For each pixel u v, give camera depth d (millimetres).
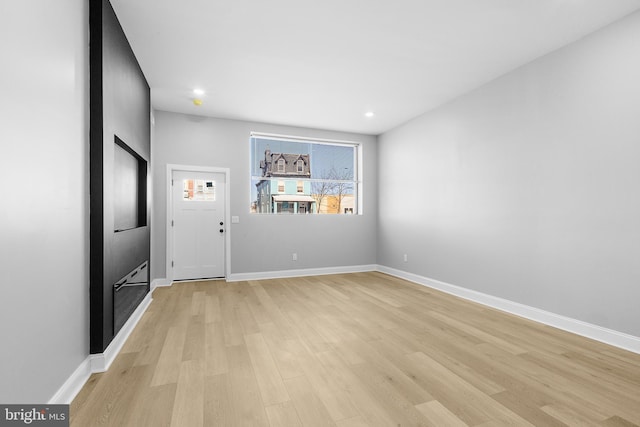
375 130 5703
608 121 2564
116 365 2160
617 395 1802
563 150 2893
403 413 1625
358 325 2971
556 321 2922
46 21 1548
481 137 3773
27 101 1392
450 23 2590
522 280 3264
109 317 2225
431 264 4602
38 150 1477
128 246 2768
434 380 1961
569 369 2111
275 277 5273
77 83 1899
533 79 3172
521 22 2562
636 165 2398
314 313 3338
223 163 5004
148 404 1701
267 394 1801
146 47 2939
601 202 2607
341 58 3166
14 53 1302
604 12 2418
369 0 2318
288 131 5410
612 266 2537
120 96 2555
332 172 5914
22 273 1350
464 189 4016
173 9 2404
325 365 2160
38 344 1469
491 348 2451
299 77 3584
